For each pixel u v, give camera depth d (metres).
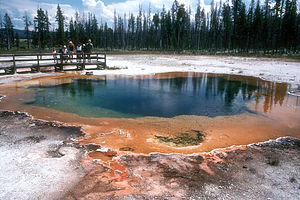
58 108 7.91
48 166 3.84
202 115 7.54
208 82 14.04
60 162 4.01
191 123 6.70
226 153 4.69
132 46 73.12
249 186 3.47
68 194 3.11
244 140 5.50
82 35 66.25
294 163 4.26
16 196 3.01
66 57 17.34
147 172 3.82
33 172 3.62
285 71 18.97
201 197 3.16
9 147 4.61
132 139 5.36
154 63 24.33
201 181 3.59
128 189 3.28
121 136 5.53
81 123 6.41
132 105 8.58
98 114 7.36
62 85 12.11
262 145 5.18
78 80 13.70
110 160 4.21
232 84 13.44
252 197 3.19
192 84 13.31
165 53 50.53
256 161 4.33
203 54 47.38
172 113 7.69
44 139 5.13
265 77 15.97
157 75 16.39
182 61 27.89
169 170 3.91
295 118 7.33
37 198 2.99
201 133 5.93
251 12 52.34
